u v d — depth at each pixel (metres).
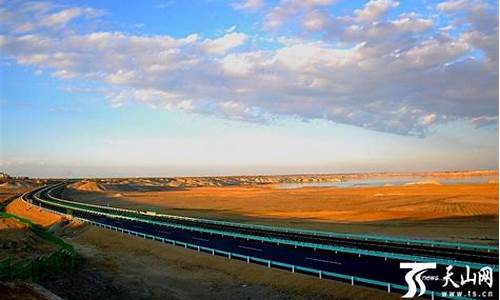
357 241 52.91
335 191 169.75
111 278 44.50
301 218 89.31
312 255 45.00
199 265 46.69
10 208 134.75
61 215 97.69
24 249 57.44
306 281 36.81
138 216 92.62
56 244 62.22
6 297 28.28
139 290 40.41
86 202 151.88
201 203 138.75
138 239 61.19
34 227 75.06
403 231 65.94
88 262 51.50
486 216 80.69
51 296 32.31
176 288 40.66
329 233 57.78
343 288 34.03
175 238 60.00
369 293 32.28
